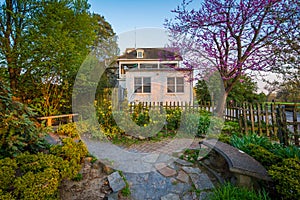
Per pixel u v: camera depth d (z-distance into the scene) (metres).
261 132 4.63
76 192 2.12
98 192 2.17
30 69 6.18
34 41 5.90
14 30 5.97
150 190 2.35
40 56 6.08
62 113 6.89
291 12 5.10
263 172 2.04
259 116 4.72
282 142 3.70
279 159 2.40
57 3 6.38
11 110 2.48
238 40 5.81
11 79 6.04
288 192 1.67
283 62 5.64
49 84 6.76
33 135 2.51
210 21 5.66
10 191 1.63
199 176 2.66
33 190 1.58
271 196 1.97
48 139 3.62
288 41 5.26
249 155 2.66
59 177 1.92
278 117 3.86
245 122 4.74
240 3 5.27
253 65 5.71
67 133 4.30
